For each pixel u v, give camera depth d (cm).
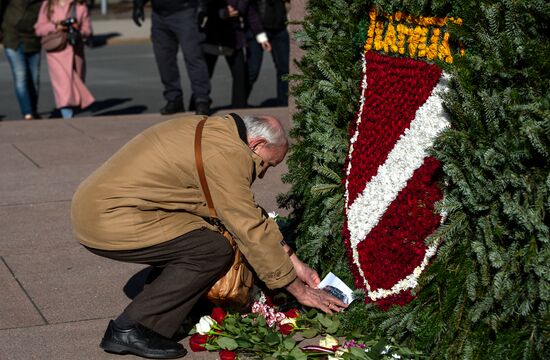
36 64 1047
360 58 446
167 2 948
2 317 469
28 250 572
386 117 418
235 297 424
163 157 399
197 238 407
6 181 737
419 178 399
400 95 409
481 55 367
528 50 349
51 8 997
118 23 2278
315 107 460
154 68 1567
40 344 437
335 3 450
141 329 414
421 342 395
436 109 390
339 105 444
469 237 382
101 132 927
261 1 1028
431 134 393
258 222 395
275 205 657
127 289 509
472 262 379
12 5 1015
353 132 439
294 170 484
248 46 1046
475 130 365
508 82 361
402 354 395
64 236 600
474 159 370
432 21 391
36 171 770
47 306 484
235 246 423
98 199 404
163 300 409
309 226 473
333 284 443
